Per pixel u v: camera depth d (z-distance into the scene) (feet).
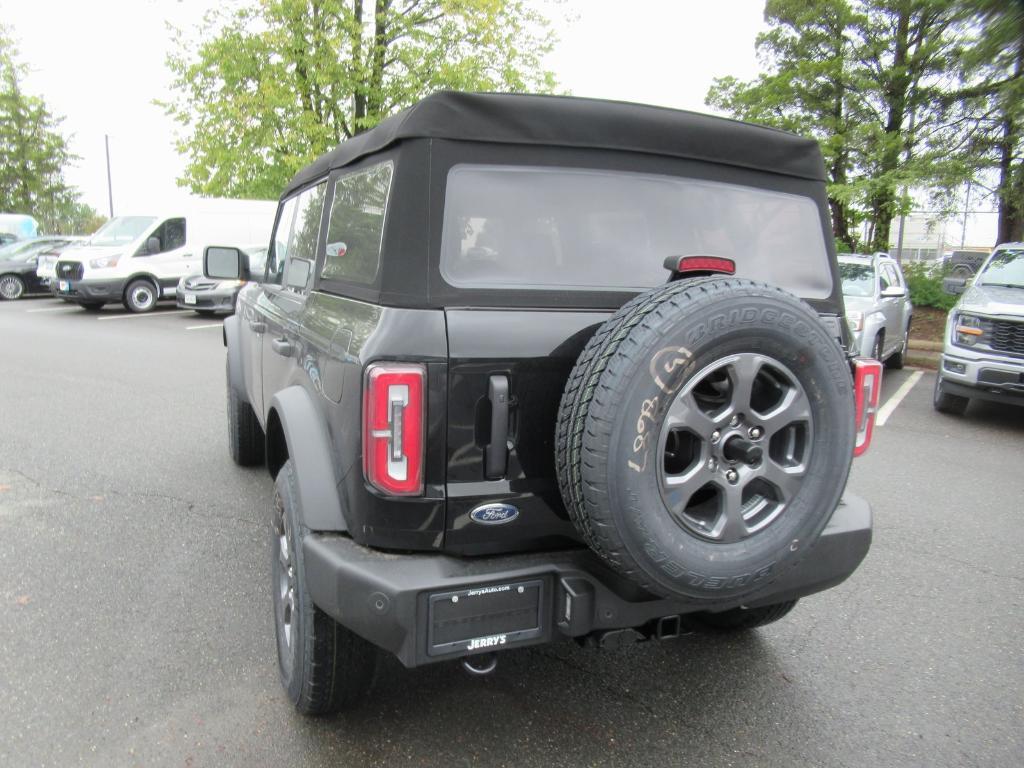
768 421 7.31
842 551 8.91
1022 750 9.05
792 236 9.49
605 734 9.21
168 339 42.42
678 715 9.62
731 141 8.95
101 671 10.21
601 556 7.21
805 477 7.60
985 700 10.05
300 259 11.60
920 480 19.49
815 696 10.09
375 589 7.29
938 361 37.86
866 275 32.30
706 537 7.25
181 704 9.53
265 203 58.80
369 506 7.46
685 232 8.78
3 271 63.98
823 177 9.68
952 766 8.77
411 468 7.29
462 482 7.47
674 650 11.19
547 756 8.78
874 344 29.86
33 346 39.11
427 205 7.64
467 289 7.65
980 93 13.12
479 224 7.86
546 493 7.75
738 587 7.45
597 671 10.60
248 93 50.29
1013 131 34.55
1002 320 24.38
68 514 15.85
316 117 51.60
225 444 21.22
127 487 17.57
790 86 53.52
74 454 20.15
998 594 13.11
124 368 33.12
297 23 49.90
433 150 7.70
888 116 50.31
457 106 7.74
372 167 8.78
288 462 9.75
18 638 11.00
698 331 6.82
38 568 13.29
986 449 22.61
